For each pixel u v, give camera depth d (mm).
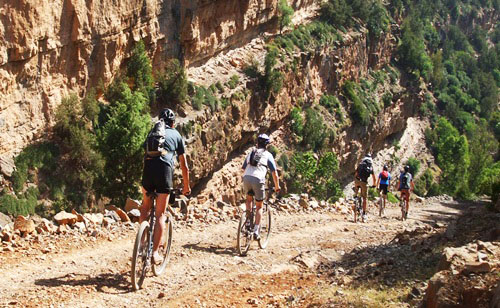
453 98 144125
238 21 59094
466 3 187375
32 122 35875
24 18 33406
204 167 48469
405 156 104125
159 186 8211
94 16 39031
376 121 87188
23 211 32656
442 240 12117
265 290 8797
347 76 83500
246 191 11203
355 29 87688
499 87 175750
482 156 108562
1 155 33469
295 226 15883
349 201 25094
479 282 6637
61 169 36250
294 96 68250
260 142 11359
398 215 26281
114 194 36625
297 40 70312
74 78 38938
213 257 10555
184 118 46344
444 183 105000
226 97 52594
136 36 43781
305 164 60812
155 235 8328
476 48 188000
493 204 20031
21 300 7215
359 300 7566
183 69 47375
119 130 36281
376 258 10898
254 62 58781
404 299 7609
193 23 50094
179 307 7602
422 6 156500
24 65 34562
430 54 148375
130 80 44219
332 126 74188
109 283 8266
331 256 12070
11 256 9109
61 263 9062
